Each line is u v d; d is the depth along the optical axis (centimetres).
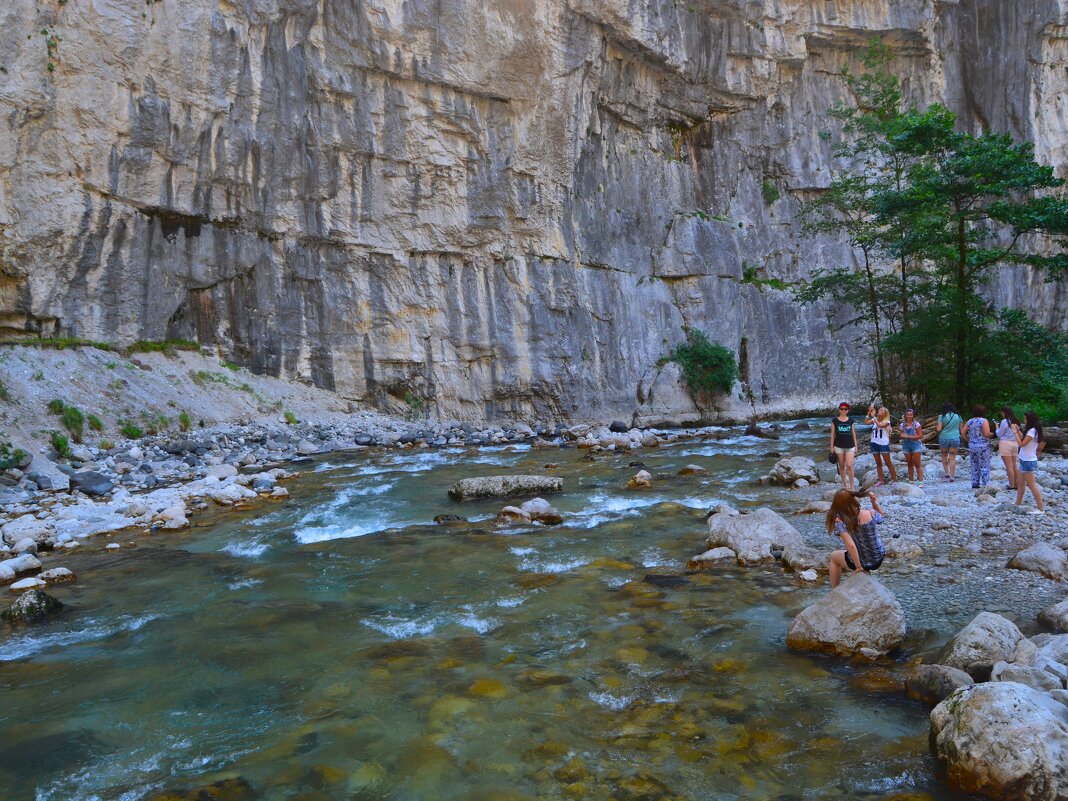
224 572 959
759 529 956
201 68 2270
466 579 895
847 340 3622
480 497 1446
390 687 598
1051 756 405
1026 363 2097
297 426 2414
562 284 3005
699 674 604
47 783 472
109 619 788
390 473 1823
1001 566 825
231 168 2380
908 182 2453
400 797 445
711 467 1816
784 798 430
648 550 1005
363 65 2617
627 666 624
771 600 774
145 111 2162
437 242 2828
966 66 4050
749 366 3406
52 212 1988
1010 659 546
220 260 2414
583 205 3120
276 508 1388
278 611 799
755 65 3631
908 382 2239
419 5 2658
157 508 1338
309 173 2570
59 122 1986
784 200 3753
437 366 2836
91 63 2036
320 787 458
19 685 625
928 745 479
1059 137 4088
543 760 481
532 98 2906
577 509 1309
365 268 2728
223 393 2345
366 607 805
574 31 2966
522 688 588
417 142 2747
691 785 448
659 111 3456
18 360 1884
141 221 2214
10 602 848
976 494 1211
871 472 1538
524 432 2786
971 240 2100
